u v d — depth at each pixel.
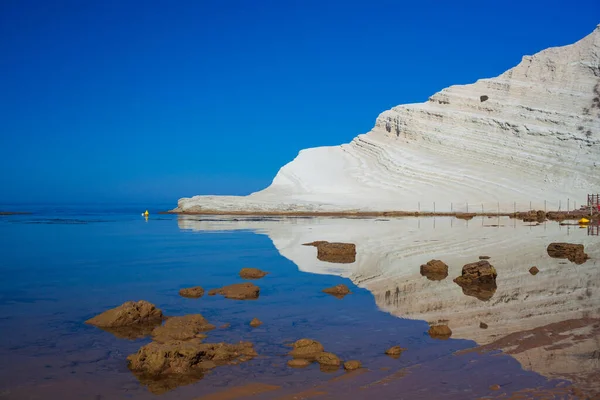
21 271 13.84
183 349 6.37
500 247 19.19
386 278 12.63
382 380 5.71
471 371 5.93
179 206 57.19
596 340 7.09
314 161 71.69
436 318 8.54
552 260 15.67
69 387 5.63
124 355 6.73
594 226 31.73
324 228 29.83
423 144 68.00
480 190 56.28
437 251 18.00
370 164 68.62
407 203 53.28
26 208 86.31
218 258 16.56
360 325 8.12
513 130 64.62
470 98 70.81
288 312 9.05
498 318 8.48
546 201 53.38
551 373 5.82
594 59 70.19
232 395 5.38
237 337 7.50
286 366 6.24
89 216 49.53
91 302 9.93
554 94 68.25
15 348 7.01
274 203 53.00
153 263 15.41
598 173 57.78
